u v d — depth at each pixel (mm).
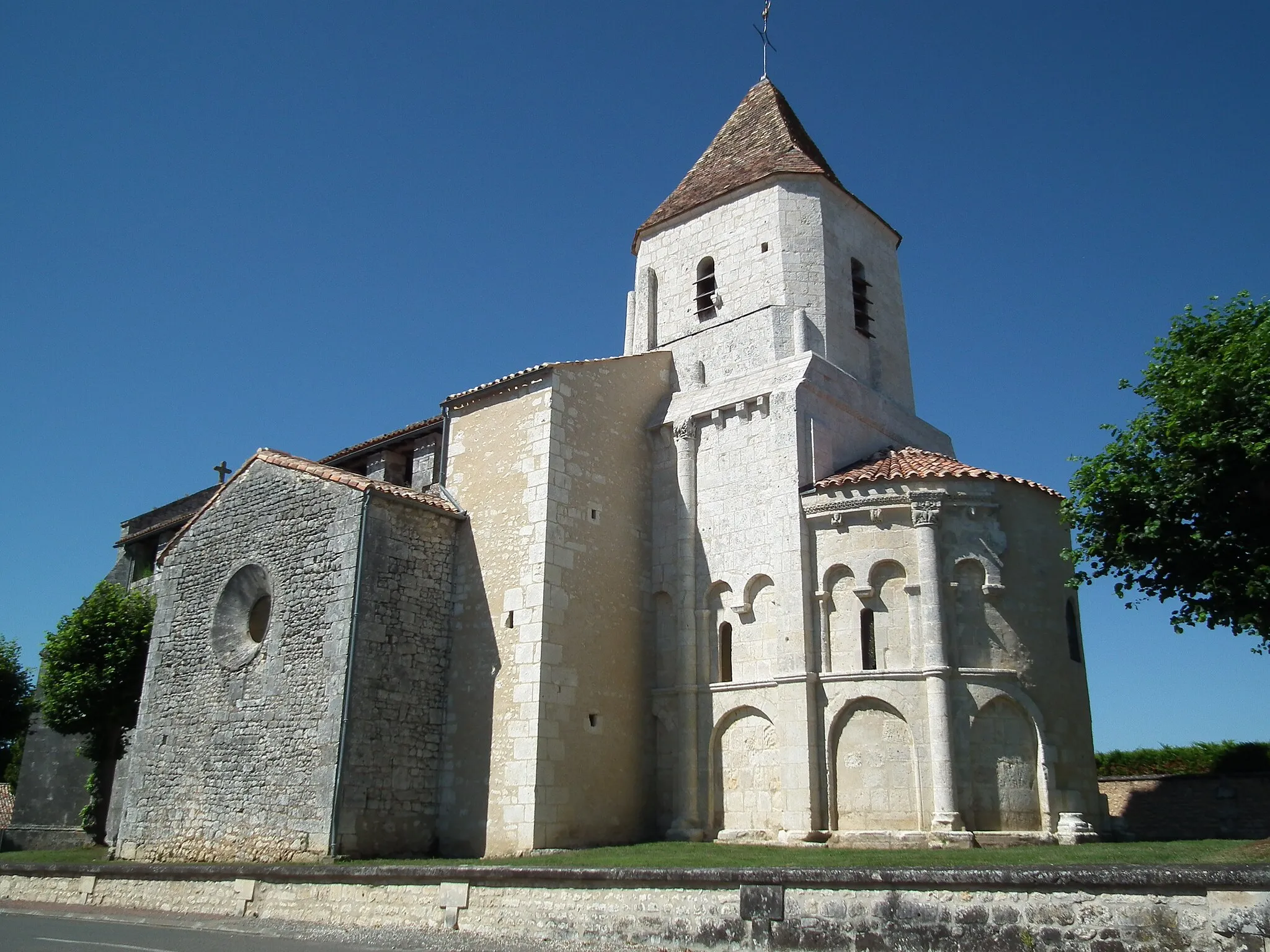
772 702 23781
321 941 15773
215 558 28250
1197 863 11578
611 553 26078
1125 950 11180
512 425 26312
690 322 30750
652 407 28766
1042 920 11734
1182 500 19391
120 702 33094
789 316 28328
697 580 26234
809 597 23844
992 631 22875
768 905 13523
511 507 25438
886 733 22328
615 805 24250
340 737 22531
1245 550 19125
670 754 25266
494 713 23922
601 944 14688
